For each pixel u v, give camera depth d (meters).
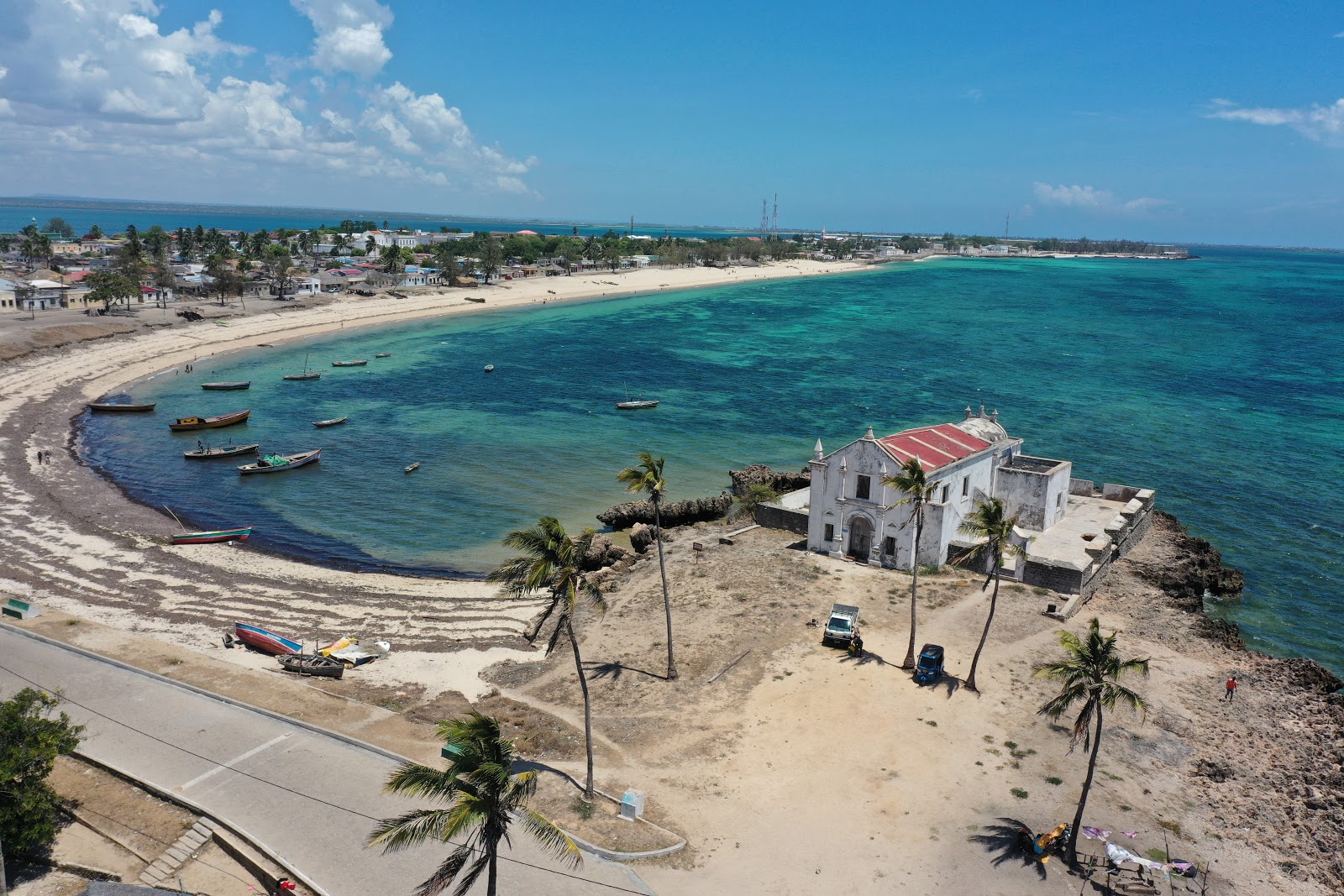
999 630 59.28
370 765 42.88
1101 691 37.06
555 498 97.38
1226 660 57.81
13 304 182.50
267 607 66.62
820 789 42.16
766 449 118.44
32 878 35.22
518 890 34.34
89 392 140.00
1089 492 89.44
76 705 48.00
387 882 34.72
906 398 151.50
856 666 54.22
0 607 61.62
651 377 167.25
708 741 46.22
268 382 154.00
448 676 55.09
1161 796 42.38
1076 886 35.94
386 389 152.38
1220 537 88.44
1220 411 143.38
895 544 69.88
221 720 46.88
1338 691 55.41
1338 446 122.38
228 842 37.03
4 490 91.88
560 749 45.31
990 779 43.19
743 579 68.06
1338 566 81.38
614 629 61.19
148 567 73.62
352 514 91.06
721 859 37.06
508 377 164.62
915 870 36.66
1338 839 39.69
